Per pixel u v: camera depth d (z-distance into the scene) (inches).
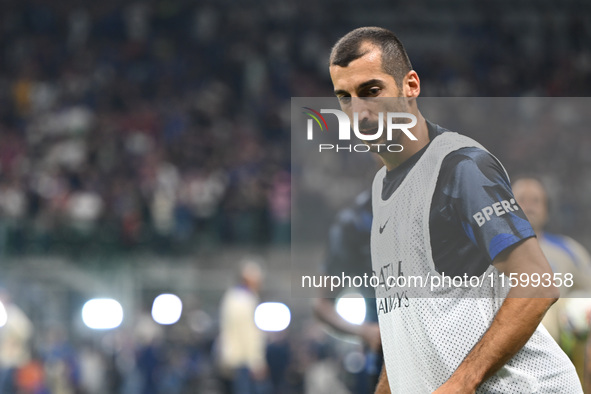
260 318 1528.1
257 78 3494.1
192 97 3344.0
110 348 1566.2
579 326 491.2
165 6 3720.5
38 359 1450.5
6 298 1355.8
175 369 1537.9
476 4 3592.5
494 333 285.1
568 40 3540.8
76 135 2888.8
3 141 2918.3
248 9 3737.7
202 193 2388.0
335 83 322.0
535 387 295.0
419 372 304.5
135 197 2297.0
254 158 2866.6
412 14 3619.6
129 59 3528.5
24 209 2400.3
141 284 1700.3
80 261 1802.4
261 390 1305.4
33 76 3408.0
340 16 3688.5
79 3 3708.2
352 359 1295.5
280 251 2022.6
